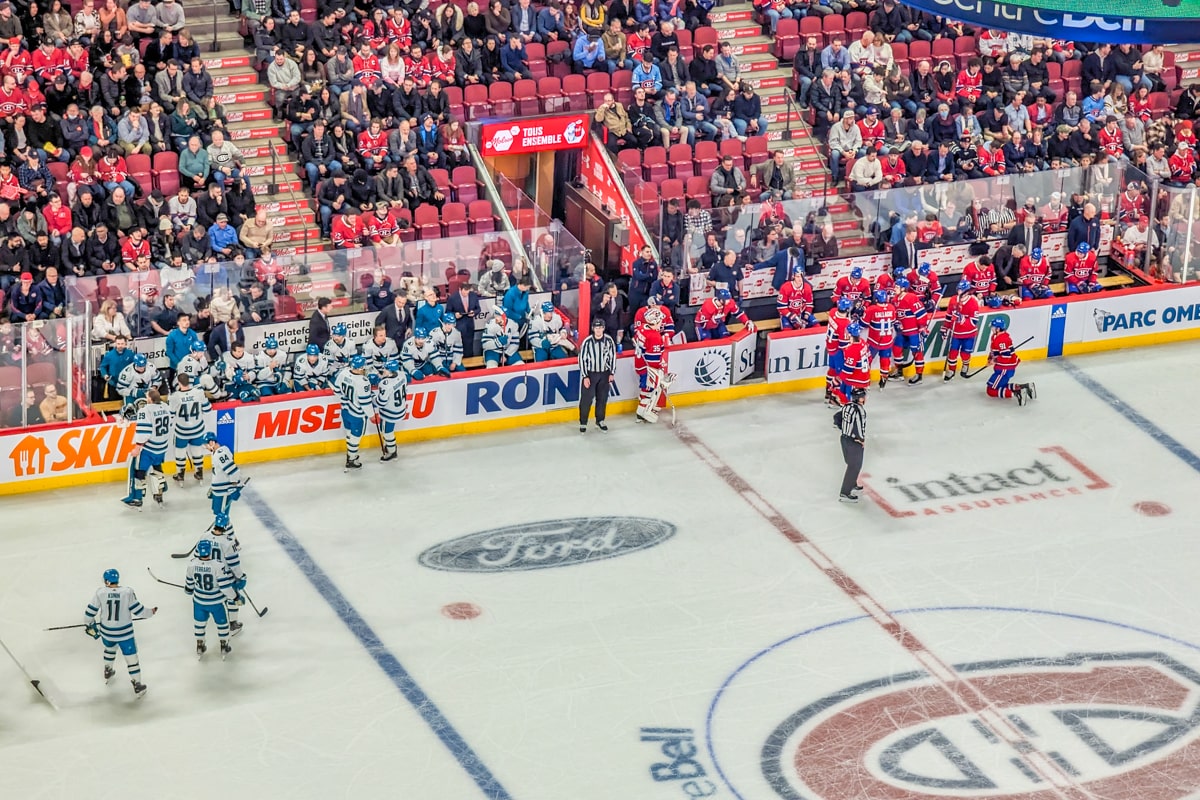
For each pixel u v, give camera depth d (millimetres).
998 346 37188
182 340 34656
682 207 40500
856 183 42281
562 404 36594
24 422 33156
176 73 38969
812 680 28344
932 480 34562
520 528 32594
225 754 26250
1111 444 36125
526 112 42750
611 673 28422
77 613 29594
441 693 27828
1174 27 26938
